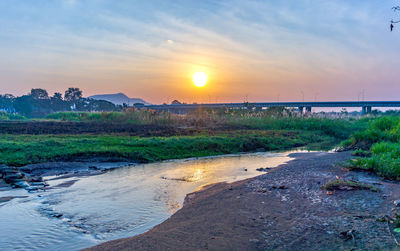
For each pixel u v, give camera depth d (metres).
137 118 38.44
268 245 5.09
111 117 41.09
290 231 5.58
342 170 10.52
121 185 10.42
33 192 9.35
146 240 5.53
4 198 8.69
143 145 18.22
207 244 5.23
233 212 6.88
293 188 8.52
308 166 11.97
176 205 8.14
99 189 9.85
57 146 16.41
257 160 16.28
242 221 6.25
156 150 17.62
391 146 13.62
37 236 6.07
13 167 12.25
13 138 18.83
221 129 30.75
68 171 12.76
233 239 5.39
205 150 19.25
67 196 8.98
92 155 15.59
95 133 24.34
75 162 14.24
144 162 15.59
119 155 15.98
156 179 11.44
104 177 11.75
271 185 9.09
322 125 34.44
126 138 20.31
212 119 39.72
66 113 53.41
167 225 6.33
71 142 17.58
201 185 10.45
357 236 5.06
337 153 16.73
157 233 5.87
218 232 5.74
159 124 35.19
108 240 5.87
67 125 31.97
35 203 8.24
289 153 19.14
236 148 20.59
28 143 16.02
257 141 22.50
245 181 10.08
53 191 9.54
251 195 8.19
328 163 12.24
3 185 10.15
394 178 8.88
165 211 7.64
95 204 8.22
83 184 10.54
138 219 7.07
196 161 16.08
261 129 33.50
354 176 9.48
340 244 4.86
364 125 35.78
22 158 13.74
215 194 8.69
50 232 6.28
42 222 6.86
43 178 11.45
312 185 8.63
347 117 47.25
